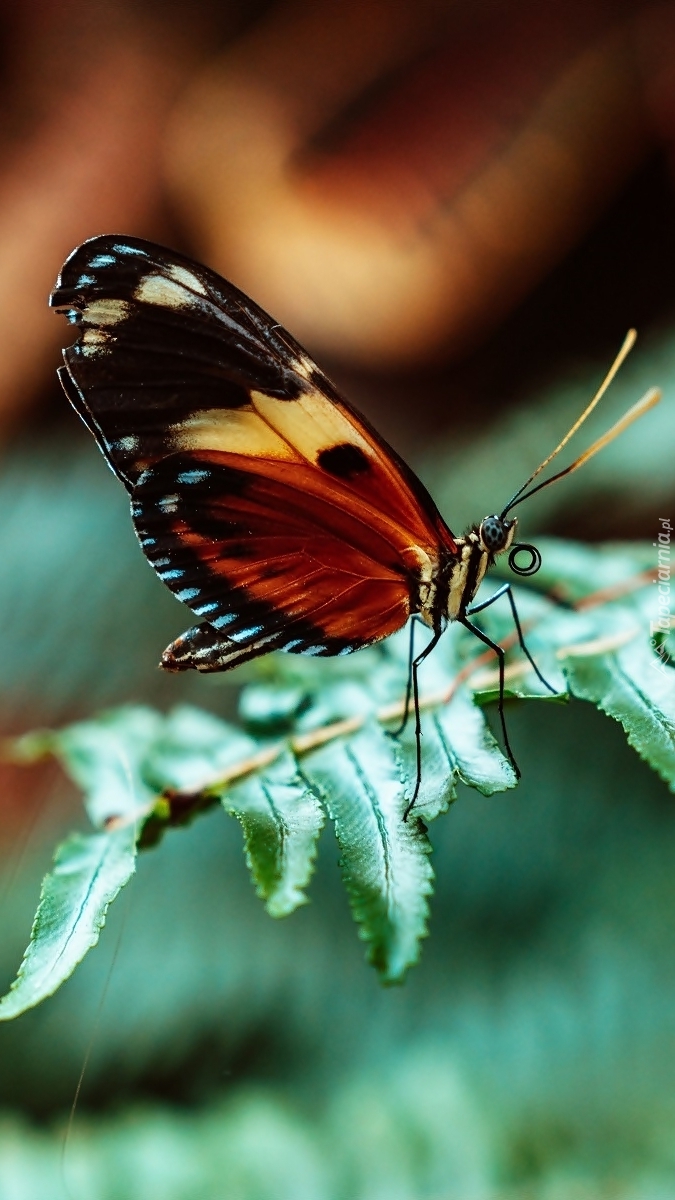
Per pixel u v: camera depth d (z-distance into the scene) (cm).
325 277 55
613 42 52
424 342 55
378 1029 36
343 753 32
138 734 33
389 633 33
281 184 56
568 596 33
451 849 37
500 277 53
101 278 32
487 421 49
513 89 53
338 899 38
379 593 33
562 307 55
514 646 33
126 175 61
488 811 38
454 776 31
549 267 54
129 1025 37
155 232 62
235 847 38
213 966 37
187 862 38
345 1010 37
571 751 38
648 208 53
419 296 53
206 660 33
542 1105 35
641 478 38
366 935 30
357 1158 34
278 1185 34
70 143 65
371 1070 36
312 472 32
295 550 32
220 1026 37
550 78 53
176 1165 34
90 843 31
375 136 55
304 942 37
